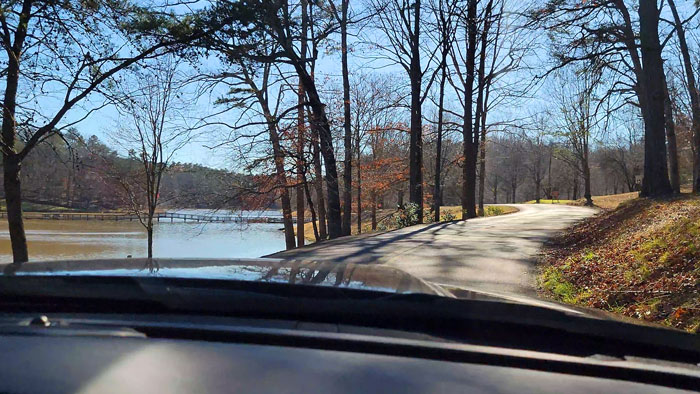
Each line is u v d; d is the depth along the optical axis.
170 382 1.65
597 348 2.37
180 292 2.36
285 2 18.02
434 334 2.33
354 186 32.50
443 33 29.41
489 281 9.73
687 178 61.53
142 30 13.59
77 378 1.64
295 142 23.34
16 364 1.72
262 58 19.00
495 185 96.00
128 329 2.10
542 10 12.64
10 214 13.52
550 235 18.16
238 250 32.75
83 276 2.59
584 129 16.03
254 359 1.85
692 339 2.44
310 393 1.65
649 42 15.83
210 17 14.35
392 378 1.80
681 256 8.49
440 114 33.66
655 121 19.91
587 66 13.04
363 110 35.06
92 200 33.75
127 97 13.98
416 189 31.39
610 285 8.74
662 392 1.97
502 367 2.02
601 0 12.44
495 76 32.97
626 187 95.88
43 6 11.74
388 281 2.91
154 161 25.31
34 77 12.62
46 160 25.19
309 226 50.75
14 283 2.46
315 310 2.34
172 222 57.03
